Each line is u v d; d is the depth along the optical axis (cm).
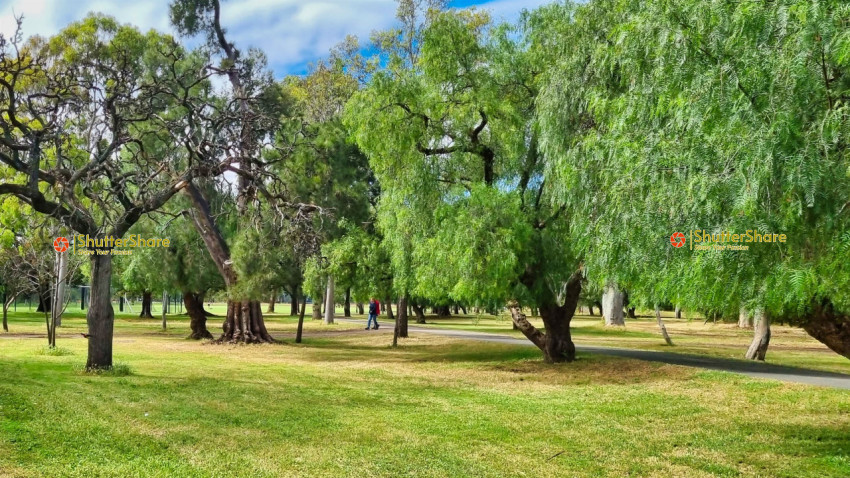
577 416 1148
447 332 3753
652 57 808
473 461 822
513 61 1911
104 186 1703
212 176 1658
